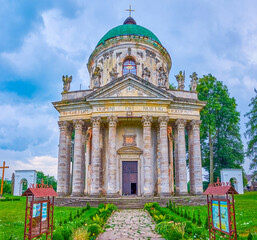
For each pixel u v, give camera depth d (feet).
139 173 124.77
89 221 65.67
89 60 162.61
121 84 121.80
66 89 133.08
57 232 45.73
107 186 118.11
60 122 126.11
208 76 175.83
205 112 163.53
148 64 145.59
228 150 170.71
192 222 64.23
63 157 123.03
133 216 77.51
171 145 145.07
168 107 123.65
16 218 74.79
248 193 147.54
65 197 112.78
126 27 157.07
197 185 119.65
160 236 52.80
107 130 130.93
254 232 52.85
